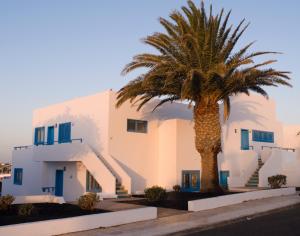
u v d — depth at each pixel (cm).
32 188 2878
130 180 2122
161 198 1783
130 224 1305
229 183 2542
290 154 3080
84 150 2202
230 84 1855
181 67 1770
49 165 2723
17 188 3123
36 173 2838
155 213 1427
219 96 1936
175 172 2378
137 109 2189
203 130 1938
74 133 2523
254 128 3036
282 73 1858
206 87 1866
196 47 1758
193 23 1856
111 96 2300
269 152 2895
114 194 2014
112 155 2258
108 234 1138
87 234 1138
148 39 1858
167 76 1744
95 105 2377
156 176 2480
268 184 2620
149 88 1925
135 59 1872
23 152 3084
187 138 2486
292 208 1758
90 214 1338
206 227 1286
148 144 2462
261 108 3141
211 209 1639
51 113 2789
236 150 2842
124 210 1376
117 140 2295
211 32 1828
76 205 1611
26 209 1328
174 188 2281
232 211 1581
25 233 1059
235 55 1891
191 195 1939
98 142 2316
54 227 1125
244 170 2695
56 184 2628
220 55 1859
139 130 2433
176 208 1642
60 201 1775
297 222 1367
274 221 1395
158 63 1788
